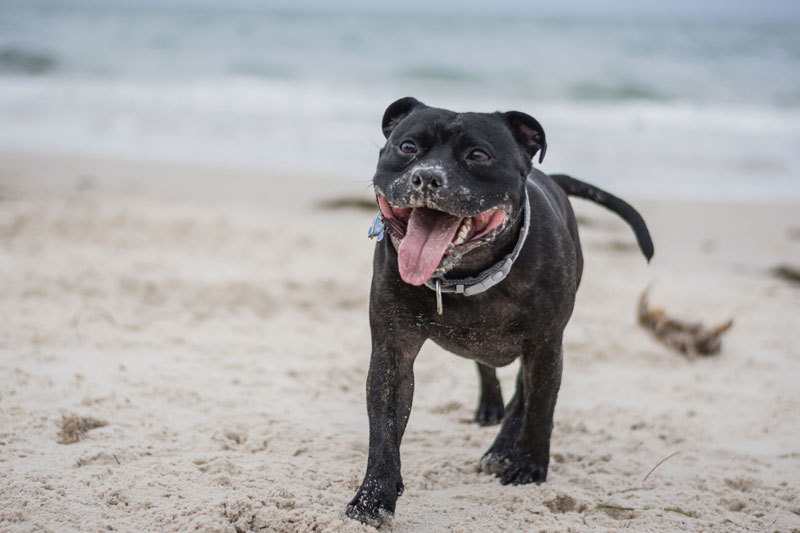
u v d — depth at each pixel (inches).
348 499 166.4
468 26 1957.4
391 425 160.9
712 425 225.8
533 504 169.3
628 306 341.7
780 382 260.2
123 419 200.7
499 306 163.3
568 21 2399.1
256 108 873.5
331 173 612.4
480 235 152.3
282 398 227.3
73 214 430.9
